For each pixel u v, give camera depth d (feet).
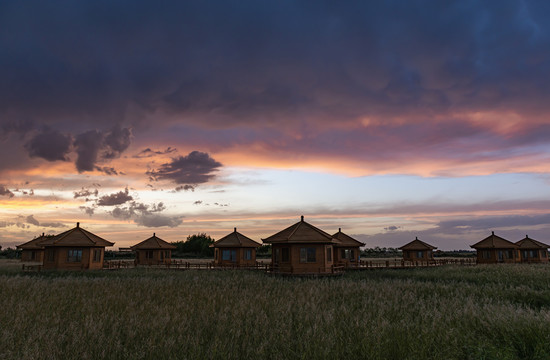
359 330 33.35
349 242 144.97
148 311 45.21
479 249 183.42
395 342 30.14
